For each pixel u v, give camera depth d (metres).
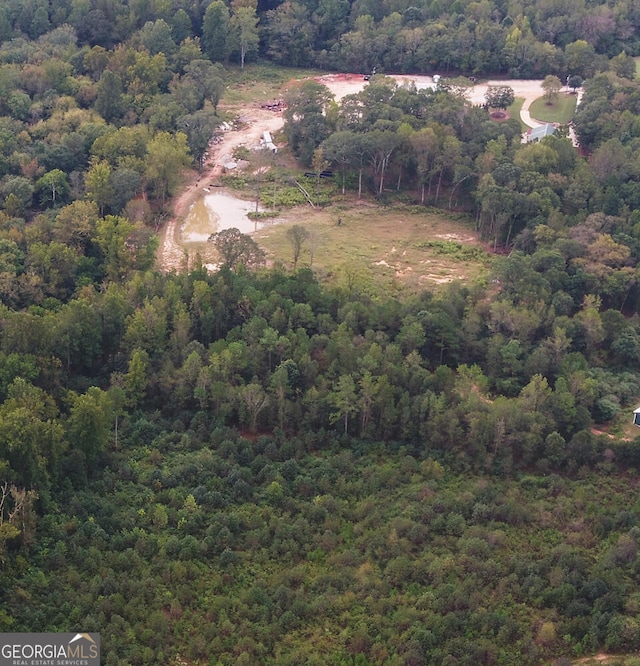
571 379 147.00
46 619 105.00
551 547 122.12
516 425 137.62
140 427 137.25
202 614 109.44
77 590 108.94
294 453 135.62
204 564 116.31
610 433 145.25
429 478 133.25
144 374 142.00
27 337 139.62
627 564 118.62
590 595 113.12
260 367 146.50
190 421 140.50
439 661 104.44
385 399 139.75
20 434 116.00
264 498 127.50
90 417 125.38
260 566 117.19
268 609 109.94
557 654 107.31
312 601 111.75
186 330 150.25
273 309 155.25
